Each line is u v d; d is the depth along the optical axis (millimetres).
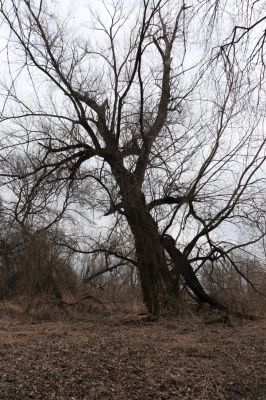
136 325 13469
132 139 16688
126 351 9008
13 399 6629
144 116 16812
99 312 15703
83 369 7801
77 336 10836
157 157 16516
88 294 16703
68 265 17172
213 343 10391
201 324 13758
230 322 14188
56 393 6879
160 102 16828
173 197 16812
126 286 16938
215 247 16516
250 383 7965
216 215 16250
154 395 7090
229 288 16688
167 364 8430
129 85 16219
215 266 16875
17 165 17688
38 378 7355
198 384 7598
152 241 15812
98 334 11211
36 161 17359
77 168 16953
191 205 16391
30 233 17156
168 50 16375
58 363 8094
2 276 17328
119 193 16141
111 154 16312
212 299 16312
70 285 17000
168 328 12914
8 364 8062
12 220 18500
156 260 15750
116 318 14203
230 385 7750
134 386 7312
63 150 17047
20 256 17422
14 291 17234
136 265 16031
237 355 9359
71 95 16266
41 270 16375
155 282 15586
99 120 16453
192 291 16625
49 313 14961
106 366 8000
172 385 7512
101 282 17047
